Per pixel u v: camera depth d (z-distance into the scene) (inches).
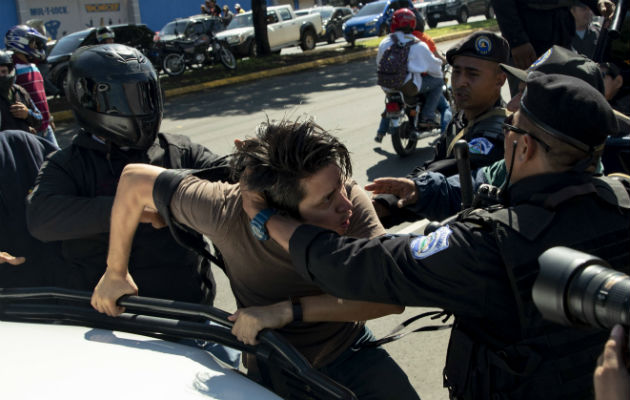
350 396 53.7
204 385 54.7
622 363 37.5
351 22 827.4
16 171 90.5
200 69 672.4
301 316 61.9
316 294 67.6
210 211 64.3
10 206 90.0
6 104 211.9
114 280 69.4
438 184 88.4
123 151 83.8
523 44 193.8
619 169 97.3
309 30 840.9
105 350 59.5
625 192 55.5
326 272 56.4
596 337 52.7
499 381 55.1
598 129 52.1
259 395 54.2
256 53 751.7
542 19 195.5
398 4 863.1
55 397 51.0
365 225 66.9
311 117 61.3
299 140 57.5
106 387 52.5
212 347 80.4
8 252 90.6
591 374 52.9
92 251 83.8
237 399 53.0
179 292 84.8
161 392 52.3
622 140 95.1
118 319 68.6
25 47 233.9
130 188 68.4
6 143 90.6
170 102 528.7
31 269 92.3
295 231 58.3
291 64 676.7
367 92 491.5
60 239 80.1
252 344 61.5
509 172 56.8
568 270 40.3
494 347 55.4
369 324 143.5
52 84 541.0
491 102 105.0
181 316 68.6
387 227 92.2
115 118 80.4
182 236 69.6
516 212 52.6
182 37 641.6
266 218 60.0
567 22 199.8
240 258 66.0
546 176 53.8
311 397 62.7
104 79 79.4
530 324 51.3
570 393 52.6
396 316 146.2
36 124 219.6
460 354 58.2
